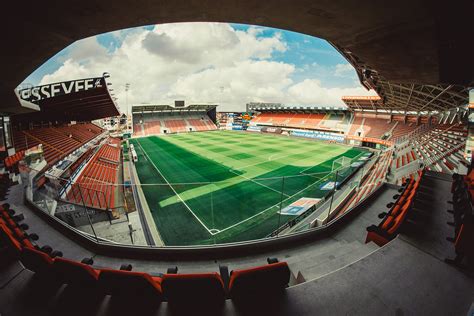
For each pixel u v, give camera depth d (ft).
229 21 12.89
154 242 35.17
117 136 197.06
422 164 41.75
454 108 79.97
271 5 11.16
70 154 65.51
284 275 9.60
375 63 17.13
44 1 9.45
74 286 10.74
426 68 16.14
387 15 11.05
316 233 20.79
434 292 10.53
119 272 9.29
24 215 24.63
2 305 10.11
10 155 50.65
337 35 14.15
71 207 32.01
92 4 10.01
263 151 115.34
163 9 11.08
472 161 32.81
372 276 11.43
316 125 188.24
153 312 9.49
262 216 43.19
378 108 151.23
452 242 14.71
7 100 31.89
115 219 38.24
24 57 15.26
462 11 9.37
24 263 11.54
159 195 52.85
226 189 57.00
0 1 9.14
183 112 259.60
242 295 9.64
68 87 53.57
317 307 9.54
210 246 17.48
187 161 93.66
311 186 57.57
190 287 8.93
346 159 92.07
